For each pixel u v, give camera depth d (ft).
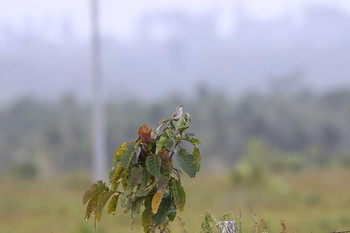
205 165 291.79
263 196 118.01
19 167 211.41
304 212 96.32
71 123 332.19
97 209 25.88
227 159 308.40
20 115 373.40
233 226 26.43
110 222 75.15
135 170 25.00
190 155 24.90
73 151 298.76
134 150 24.90
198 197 121.70
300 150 320.91
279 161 211.82
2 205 122.11
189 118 25.39
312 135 323.37
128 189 25.39
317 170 204.23
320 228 70.13
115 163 25.77
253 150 151.53
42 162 262.67
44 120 365.61
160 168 24.81
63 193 150.00
